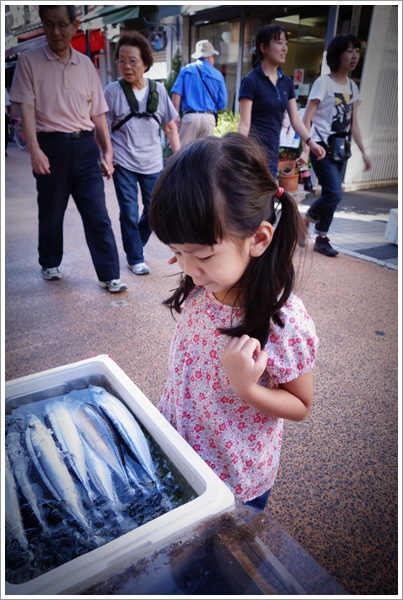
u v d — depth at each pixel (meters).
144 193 3.45
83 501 0.80
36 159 2.81
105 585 0.63
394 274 3.60
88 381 1.16
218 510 0.74
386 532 1.37
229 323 0.95
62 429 0.95
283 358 0.91
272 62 3.20
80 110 2.83
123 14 8.20
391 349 2.46
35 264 3.70
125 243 3.46
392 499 1.49
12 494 0.81
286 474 1.59
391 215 4.40
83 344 2.41
